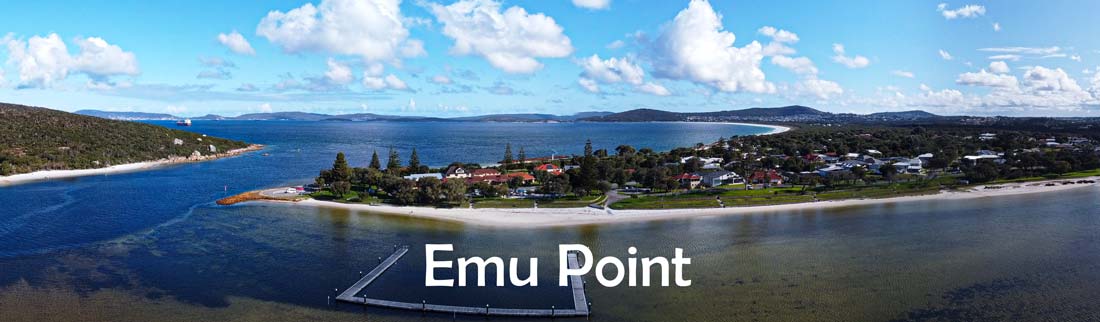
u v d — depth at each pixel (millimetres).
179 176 197875
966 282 78875
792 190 151500
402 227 111812
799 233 105938
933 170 192000
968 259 88938
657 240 101688
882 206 132375
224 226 112812
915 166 192500
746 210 128250
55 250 95062
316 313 70000
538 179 173750
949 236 102688
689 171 187625
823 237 103000
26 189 162875
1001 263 86812
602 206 132125
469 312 69750
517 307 71438
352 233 106812
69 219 119250
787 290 76312
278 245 98375
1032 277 80562
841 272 83312
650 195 147250
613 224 114625
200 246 97688
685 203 133875
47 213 125812
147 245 98438
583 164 144625
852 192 148500
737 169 185625
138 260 89750
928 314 68688
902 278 80562
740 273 83062
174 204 137875
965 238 101188
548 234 106188
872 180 168500
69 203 139000
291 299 74125
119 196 150500
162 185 173250
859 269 84500
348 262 88812
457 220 118125
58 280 80438
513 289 77375
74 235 105188
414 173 190875
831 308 70375
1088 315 68125
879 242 99188
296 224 114625
